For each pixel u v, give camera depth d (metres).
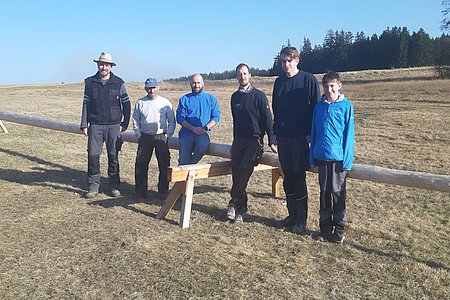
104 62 6.23
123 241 4.82
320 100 4.84
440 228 5.35
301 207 5.09
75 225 5.29
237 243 4.80
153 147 6.34
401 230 5.26
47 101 22.19
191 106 6.00
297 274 4.14
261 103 5.24
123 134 7.82
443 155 9.38
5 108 17.97
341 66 89.62
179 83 46.88
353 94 26.41
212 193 6.74
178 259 4.41
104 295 3.77
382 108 17.77
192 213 5.78
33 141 10.88
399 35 83.69
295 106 4.91
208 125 5.94
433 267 4.30
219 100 24.36
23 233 5.02
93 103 6.34
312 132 4.77
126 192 6.74
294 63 4.92
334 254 4.57
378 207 6.09
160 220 5.50
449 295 3.79
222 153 6.13
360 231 5.21
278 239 4.95
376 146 10.48
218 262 4.35
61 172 7.94
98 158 6.45
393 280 4.05
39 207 5.92
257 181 7.49
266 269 4.23
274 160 5.62
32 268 4.21
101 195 6.54
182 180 5.23
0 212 5.68
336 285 3.95
